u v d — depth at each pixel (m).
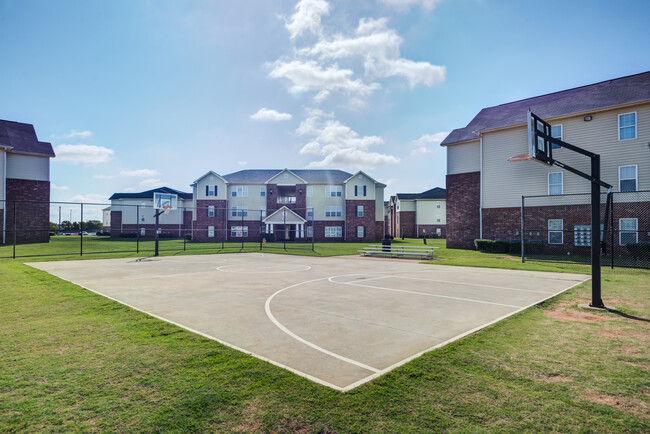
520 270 15.61
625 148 20.78
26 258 20.45
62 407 3.51
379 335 5.94
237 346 5.38
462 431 3.13
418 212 61.22
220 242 43.00
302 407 3.53
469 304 8.40
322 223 48.22
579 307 7.92
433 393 3.83
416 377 4.22
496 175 26.45
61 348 5.19
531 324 6.57
